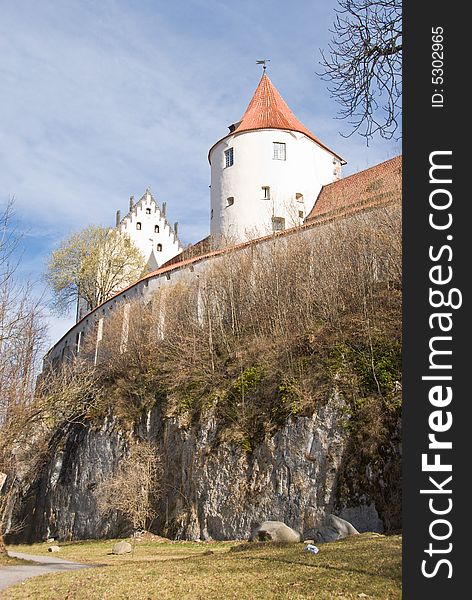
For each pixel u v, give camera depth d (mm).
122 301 49594
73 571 15898
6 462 25406
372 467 23516
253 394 30266
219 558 15328
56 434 43094
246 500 27094
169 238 79312
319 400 26656
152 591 11398
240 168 51781
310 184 51969
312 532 23234
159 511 31906
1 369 24938
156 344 40406
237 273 40031
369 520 22859
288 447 26484
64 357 59531
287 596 10078
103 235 68062
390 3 8617
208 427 30766
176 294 42188
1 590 13266
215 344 36188
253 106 55312
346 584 10414
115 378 41469
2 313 25516
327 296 31797
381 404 24922
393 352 26734
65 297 66250
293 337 31266
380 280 32469
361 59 8898
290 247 37562
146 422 35781
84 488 37938
